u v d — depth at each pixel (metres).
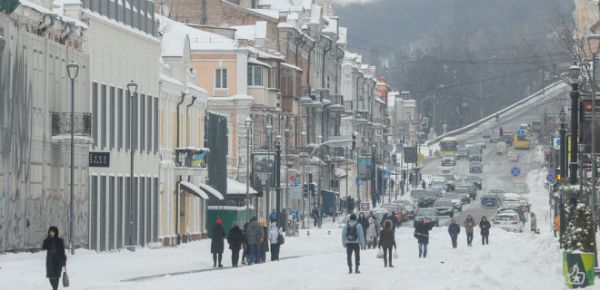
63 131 104.25
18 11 96.44
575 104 81.00
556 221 141.25
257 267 91.75
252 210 169.25
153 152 132.62
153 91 132.62
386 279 76.94
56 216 104.38
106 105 117.81
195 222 149.75
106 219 116.94
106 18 117.94
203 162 146.88
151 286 70.38
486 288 62.72
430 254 116.44
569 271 61.81
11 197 94.94
